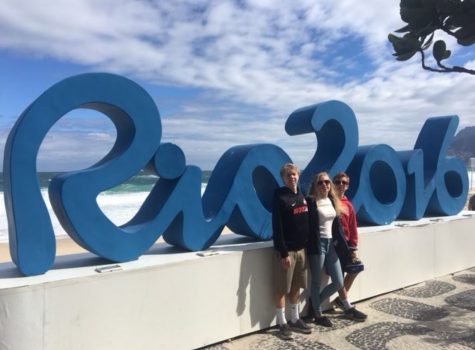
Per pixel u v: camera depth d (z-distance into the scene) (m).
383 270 5.96
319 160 5.98
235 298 4.43
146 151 4.11
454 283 6.51
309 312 5.07
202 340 4.18
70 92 3.68
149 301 3.86
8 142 3.72
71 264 4.04
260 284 4.62
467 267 7.36
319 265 4.76
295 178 4.47
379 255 5.92
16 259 3.58
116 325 3.68
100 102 3.84
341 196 5.12
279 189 4.51
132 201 25.23
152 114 4.14
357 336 4.48
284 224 4.45
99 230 3.89
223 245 4.93
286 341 4.38
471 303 5.53
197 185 4.54
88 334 3.54
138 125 4.05
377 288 5.87
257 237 5.05
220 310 4.31
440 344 4.25
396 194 6.68
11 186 3.48
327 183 4.88
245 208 4.88
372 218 6.28
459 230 7.23
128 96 3.98
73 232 3.86
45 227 3.64
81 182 3.79
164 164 4.29
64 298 3.44
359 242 5.66
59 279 3.45
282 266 4.39
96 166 4.08
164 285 3.96
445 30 2.72
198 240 4.54
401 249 6.23
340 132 5.79
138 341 3.79
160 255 4.36
